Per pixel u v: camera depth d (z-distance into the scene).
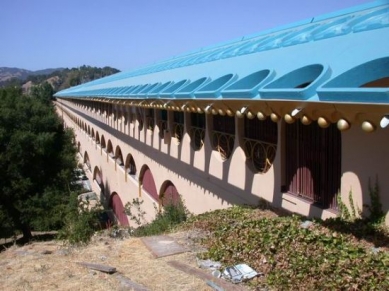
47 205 23.52
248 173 11.29
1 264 9.41
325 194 8.84
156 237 9.84
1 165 23.08
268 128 10.53
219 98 8.09
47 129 25.69
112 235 12.23
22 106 25.02
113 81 28.52
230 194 12.24
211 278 7.09
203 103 9.04
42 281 7.89
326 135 8.74
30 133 23.81
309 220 8.70
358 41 6.56
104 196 32.66
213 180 13.19
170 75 15.34
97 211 20.97
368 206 7.62
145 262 8.24
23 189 23.25
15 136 23.30
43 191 24.39
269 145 10.45
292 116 6.04
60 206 22.95
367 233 7.34
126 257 8.70
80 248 10.14
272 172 10.32
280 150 9.99
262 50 10.32
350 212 8.04
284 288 6.35
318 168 9.02
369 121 4.88
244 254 7.81
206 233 9.72
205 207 13.80
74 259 9.05
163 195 18.36
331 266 6.46
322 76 5.88
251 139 11.24
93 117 38.22
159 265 7.97
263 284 6.64
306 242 7.50
